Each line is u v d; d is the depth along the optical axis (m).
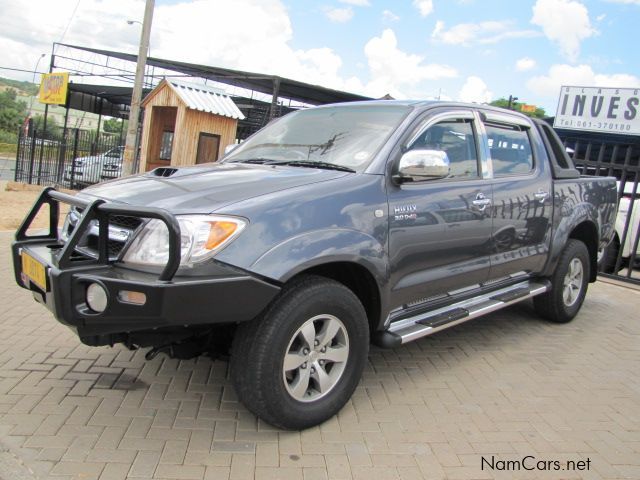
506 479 2.85
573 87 8.48
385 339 3.54
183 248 2.77
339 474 2.82
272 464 2.87
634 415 3.64
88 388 3.61
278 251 2.90
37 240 3.44
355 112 4.18
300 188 3.16
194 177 3.44
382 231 3.39
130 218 3.00
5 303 5.18
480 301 4.43
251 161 4.06
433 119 3.95
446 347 4.75
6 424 3.12
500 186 4.38
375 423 3.36
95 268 2.79
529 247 4.80
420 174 3.47
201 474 2.75
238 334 3.02
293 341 3.09
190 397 3.55
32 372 3.80
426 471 2.88
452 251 3.95
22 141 18.14
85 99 25.11
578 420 3.53
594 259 5.84
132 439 3.03
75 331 2.86
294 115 4.67
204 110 12.97
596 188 5.66
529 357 4.61
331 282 3.18
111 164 16.06
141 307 2.64
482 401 3.73
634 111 7.88
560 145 5.50
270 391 2.97
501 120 4.66
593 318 5.93
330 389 3.27
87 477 2.68
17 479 2.64
